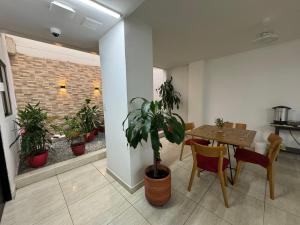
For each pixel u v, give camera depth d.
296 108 2.97
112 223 1.53
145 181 1.76
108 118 2.30
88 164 2.87
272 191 1.80
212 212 1.63
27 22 1.76
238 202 1.77
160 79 5.62
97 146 3.66
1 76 2.44
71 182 2.26
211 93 4.13
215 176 2.32
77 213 1.67
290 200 1.78
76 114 4.19
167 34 2.41
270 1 1.63
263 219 1.53
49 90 4.12
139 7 1.67
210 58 3.95
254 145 3.29
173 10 1.74
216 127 2.87
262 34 2.31
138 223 1.53
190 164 2.75
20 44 3.63
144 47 2.01
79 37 2.21
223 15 1.88
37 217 1.63
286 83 3.03
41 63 3.96
